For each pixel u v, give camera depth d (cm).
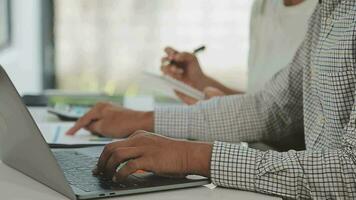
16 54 340
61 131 135
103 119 134
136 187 85
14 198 83
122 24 355
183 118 135
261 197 87
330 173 86
